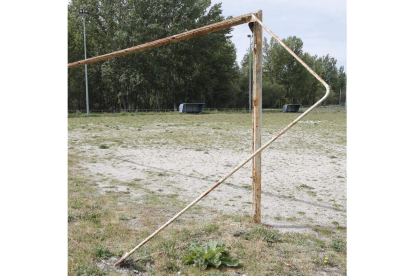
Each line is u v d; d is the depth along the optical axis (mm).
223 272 3568
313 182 7691
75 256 3730
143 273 3533
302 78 64750
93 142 12508
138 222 4848
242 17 4688
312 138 15430
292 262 3844
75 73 42594
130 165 8914
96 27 42500
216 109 48625
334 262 3875
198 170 8664
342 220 5305
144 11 44062
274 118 29344
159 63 45156
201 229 4637
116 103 49062
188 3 45156
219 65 51875
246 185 7316
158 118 28594
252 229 4703
